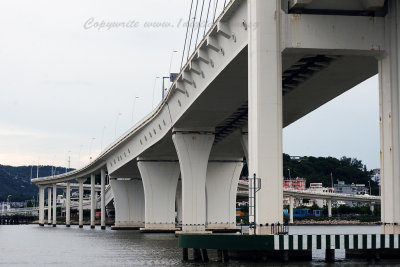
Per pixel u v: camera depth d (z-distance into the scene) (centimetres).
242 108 8350
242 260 4900
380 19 5112
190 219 9438
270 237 4609
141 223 16050
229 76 6519
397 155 4969
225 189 11975
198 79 7431
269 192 4819
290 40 4966
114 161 15088
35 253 7288
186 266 4772
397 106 5022
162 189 12319
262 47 4909
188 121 9106
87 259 6200
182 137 9488
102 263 5666
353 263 4628
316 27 5012
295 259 4806
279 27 4959
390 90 5050
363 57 5672
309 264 4600
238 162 11994
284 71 6150
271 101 4866
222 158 11956
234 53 5772
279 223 4812
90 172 18050
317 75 6341
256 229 4825
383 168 5034
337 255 5372
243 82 6788
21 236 12775
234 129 10000
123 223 16075
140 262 5584
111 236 11675
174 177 12362
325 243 4588
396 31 5072
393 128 5000
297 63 6003
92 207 18338
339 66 5991
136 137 12244
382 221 5012
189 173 9494
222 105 7994
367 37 5084
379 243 4669
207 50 6825
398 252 4872
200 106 8069
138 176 16075
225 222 11900
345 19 5066
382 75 5131
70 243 9481
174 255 6366
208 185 11912
